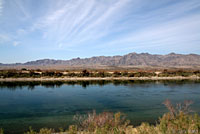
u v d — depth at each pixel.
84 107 16.67
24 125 10.95
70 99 21.06
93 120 8.45
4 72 56.28
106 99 21.02
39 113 14.36
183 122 7.59
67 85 36.69
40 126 10.69
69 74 57.69
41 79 49.34
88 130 7.80
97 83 40.72
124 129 7.86
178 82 42.03
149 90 28.80
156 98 21.44
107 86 34.75
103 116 8.25
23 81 44.66
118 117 8.63
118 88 31.67
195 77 56.84
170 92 26.34
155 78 53.94
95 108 16.19
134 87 32.88
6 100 20.58
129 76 56.53
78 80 48.53
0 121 11.98
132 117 12.66
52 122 11.56
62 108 16.25
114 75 56.97
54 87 33.38
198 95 23.36
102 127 7.63
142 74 59.62
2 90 29.17
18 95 24.16
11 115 13.73
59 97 22.58
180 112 8.98
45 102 19.30
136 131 7.50
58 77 52.75
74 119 12.08
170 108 10.23
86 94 25.19
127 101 19.67
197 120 7.87
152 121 11.56
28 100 20.45
